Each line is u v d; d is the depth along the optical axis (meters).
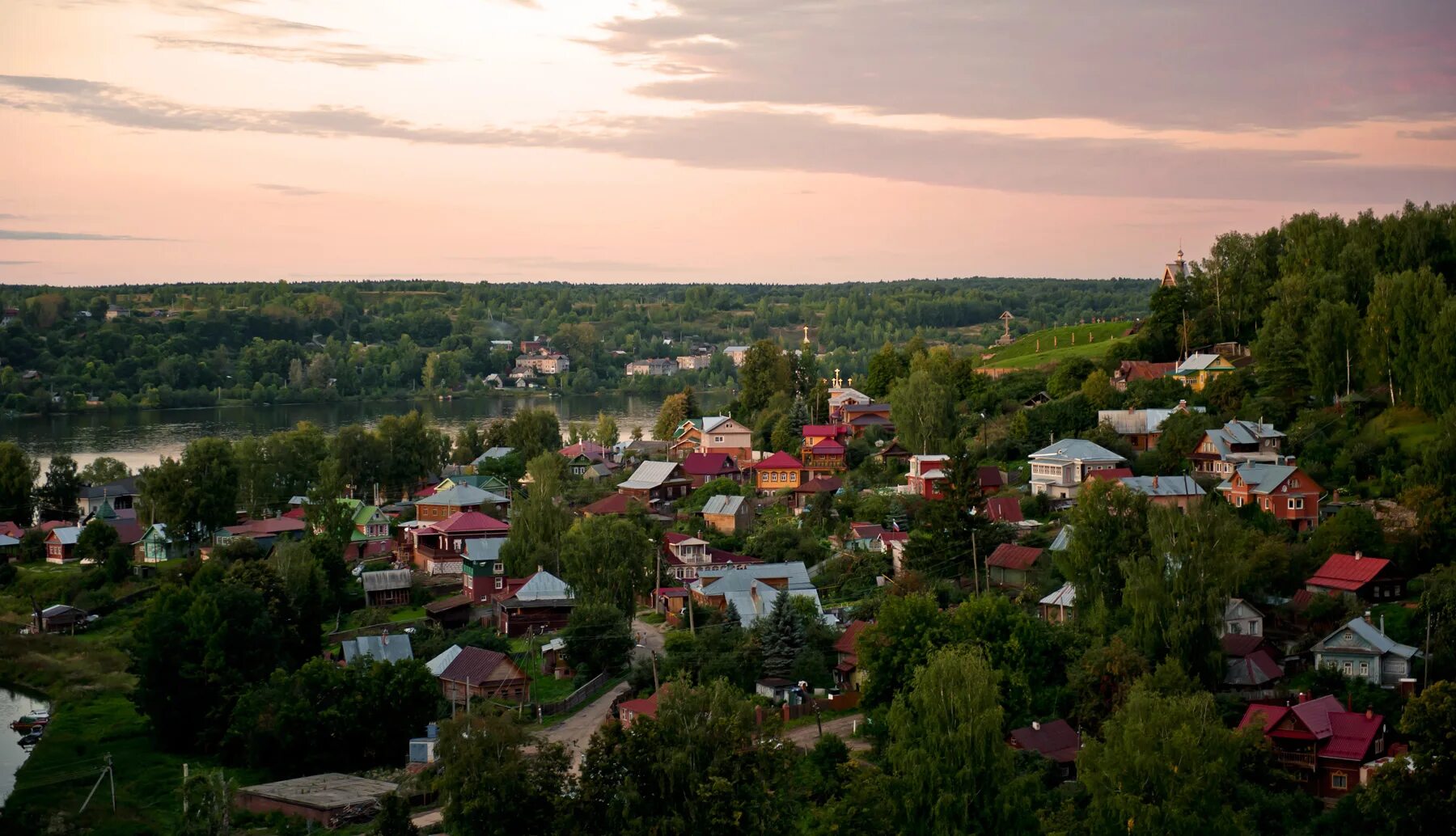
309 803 85.12
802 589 123.00
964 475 123.81
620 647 113.75
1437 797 69.88
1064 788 81.44
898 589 117.19
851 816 71.81
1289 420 149.25
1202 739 72.88
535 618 124.81
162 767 99.62
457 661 109.56
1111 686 90.88
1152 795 71.50
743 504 152.00
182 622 108.12
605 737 75.81
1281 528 118.88
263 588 119.56
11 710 116.75
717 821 70.44
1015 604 109.75
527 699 106.19
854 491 154.62
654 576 132.12
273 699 100.25
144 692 105.75
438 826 81.25
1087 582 105.00
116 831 85.56
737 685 103.19
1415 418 139.38
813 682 104.25
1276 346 154.25
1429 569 107.81
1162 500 128.00
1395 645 93.19
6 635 133.50
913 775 74.06
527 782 74.50
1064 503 139.12
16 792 93.06
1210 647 93.88
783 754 75.25
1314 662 96.62
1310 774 82.50
